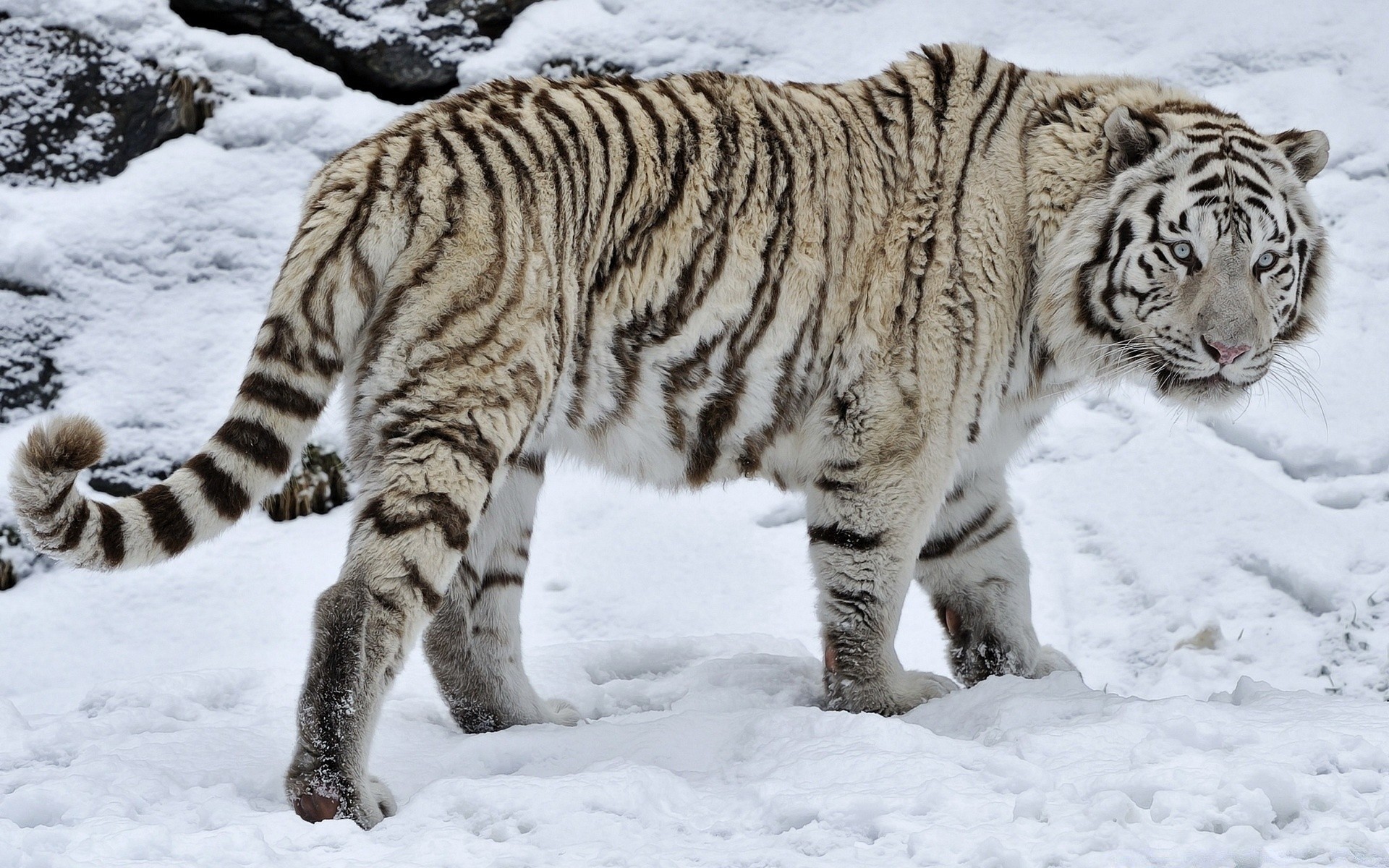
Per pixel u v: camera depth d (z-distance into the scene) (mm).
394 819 6621
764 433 8898
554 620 12734
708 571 13398
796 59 17188
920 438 8766
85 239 14797
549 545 13734
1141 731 7191
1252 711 7523
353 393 7523
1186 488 13766
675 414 8602
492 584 9094
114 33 15773
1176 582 12766
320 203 7535
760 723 7883
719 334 8500
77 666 11812
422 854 6066
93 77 15555
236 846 6004
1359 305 15281
